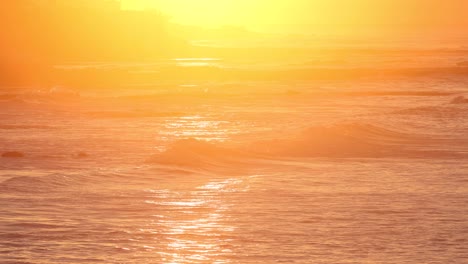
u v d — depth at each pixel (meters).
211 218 43.38
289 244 38.28
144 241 38.62
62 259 35.59
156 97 121.88
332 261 35.66
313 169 61.19
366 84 146.75
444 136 78.19
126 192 50.25
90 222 42.06
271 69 173.50
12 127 87.62
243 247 37.81
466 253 36.94
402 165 62.88
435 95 126.06
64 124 90.38
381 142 74.12
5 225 40.91
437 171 59.53
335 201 47.88
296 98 121.00
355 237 39.59
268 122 92.25
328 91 131.75
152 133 83.00
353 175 57.91
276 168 61.97
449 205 46.84
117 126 88.75
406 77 160.12
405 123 85.75
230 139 76.69
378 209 45.62
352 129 78.12
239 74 165.25
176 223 42.19
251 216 43.91
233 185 53.41
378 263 35.34
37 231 39.97
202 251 37.16
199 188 52.19
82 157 67.94
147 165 60.72
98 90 135.88
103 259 35.72
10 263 34.81
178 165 61.19
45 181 52.41
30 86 148.38
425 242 38.72
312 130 75.69
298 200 48.16
